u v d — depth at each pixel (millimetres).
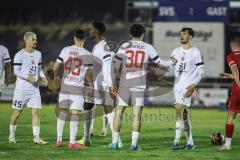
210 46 91312
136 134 35094
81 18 128000
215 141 38469
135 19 107188
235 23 96250
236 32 94125
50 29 118938
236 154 33906
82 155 32594
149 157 32156
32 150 34500
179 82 35188
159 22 91875
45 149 35031
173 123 54938
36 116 37781
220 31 90875
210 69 91438
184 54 35094
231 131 36000
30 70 37250
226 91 85312
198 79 35031
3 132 45031
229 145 36188
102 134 43375
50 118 59750
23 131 45906
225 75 35938
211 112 77062
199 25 91375
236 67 35188
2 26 121938
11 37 114438
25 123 53281
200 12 91188
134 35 35031
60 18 128000
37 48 108625
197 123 57812
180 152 34469
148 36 97438
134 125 35125
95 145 37438
